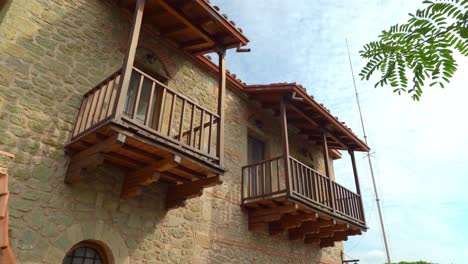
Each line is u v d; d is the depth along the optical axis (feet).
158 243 20.30
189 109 25.61
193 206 23.48
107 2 22.49
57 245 16.05
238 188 27.68
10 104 16.47
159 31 24.48
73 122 18.61
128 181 19.25
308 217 26.78
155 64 24.34
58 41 19.30
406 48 6.17
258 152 32.58
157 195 21.36
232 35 22.85
